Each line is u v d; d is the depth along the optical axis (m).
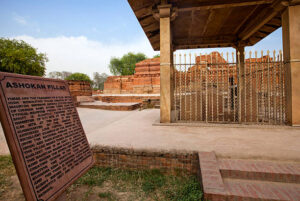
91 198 2.30
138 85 18.02
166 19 4.89
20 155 1.34
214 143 3.11
